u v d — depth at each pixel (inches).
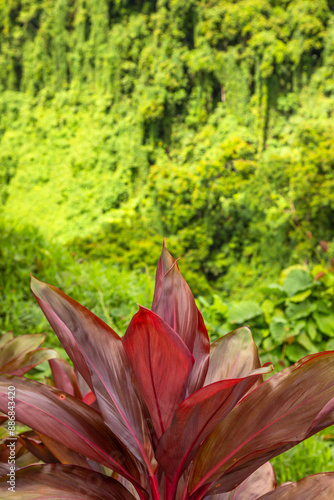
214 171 434.3
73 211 547.5
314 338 111.0
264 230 432.5
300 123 462.3
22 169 590.2
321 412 25.4
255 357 34.8
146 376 26.5
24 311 111.4
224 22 493.7
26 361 41.1
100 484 27.8
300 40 486.9
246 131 491.2
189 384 29.9
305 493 27.4
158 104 508.4
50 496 25.5
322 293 113.2
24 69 607.5
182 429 26.1
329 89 487.2
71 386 41.9
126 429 28.3
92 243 436.8
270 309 114.7
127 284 128.1
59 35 585.3
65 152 573.0
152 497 28.8
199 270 447.8
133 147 527.2
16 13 604.1
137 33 529.0
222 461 27.5
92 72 570.9
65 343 29.6
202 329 31.0
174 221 435.5
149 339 25.2
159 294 33.4
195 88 514.3
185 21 511.5
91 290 123.0
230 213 447.8
